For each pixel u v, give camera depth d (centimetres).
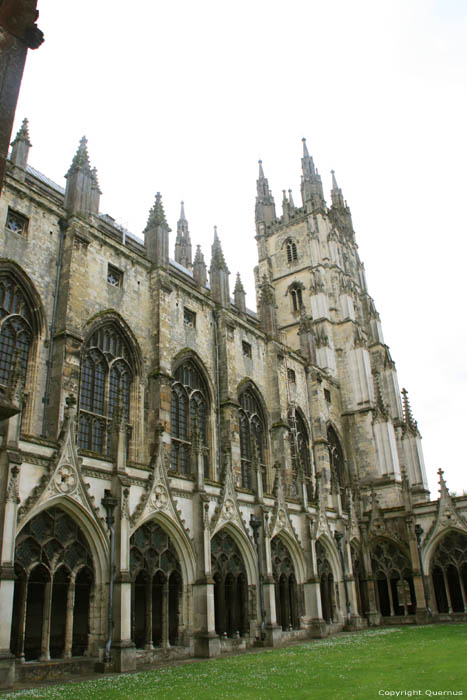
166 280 5688
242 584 4469
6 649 2584
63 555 3172
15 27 1356
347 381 9206
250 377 6888
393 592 6494
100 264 5112
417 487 9012
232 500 4488
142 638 3712
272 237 11306
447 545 6012
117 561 3350
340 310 9831
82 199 5097
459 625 5166
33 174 6762
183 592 3878
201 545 4000
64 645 3080
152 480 3797
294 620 4994
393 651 3381
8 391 3036
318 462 7800
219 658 3619
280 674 2672
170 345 5709
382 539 6391
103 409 4772
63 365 4306
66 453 3278
